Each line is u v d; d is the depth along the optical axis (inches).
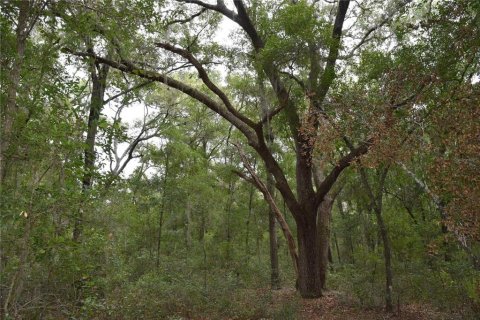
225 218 771.4
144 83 516.4
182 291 458.0
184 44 535.5
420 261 422.9
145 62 494.6
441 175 239.9
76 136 226.8
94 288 249.6
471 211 224.2
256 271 670.5
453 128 240.2
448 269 380.8
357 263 501.0
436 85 308.5
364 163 303.0
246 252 713.0
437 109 270.7
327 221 621.0
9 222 189.9
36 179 201.9
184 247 700.7
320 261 601.3
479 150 218.7
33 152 209.3
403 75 313.6
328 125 350.9
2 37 248.7
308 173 537.3
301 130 371.9
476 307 345.1
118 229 306.5
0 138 203.6
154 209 652.1
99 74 494.6
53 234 205.9
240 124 548.4
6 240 193.3
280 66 432.1
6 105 231.8
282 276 711.1
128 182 439.8
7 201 184.4
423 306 439.2
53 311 228.5
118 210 322.3
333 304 482.3
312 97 410.9
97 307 242.7
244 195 870.4
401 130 291.7
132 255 545.3
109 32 297.0
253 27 522.9
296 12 400.2
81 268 225.6
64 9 271.7
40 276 216.8
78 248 215.8
